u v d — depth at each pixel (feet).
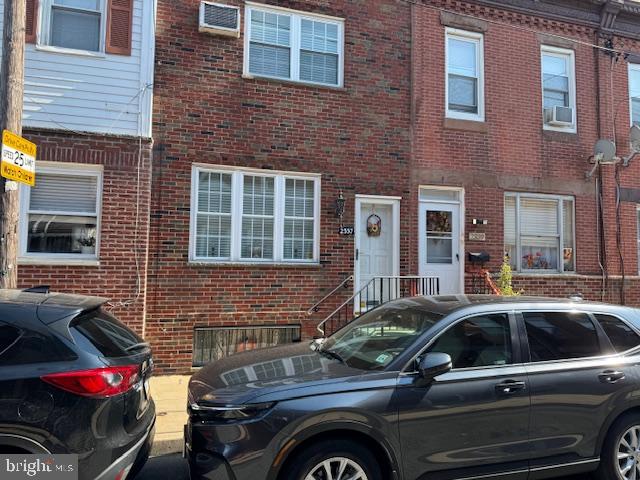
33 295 11.94
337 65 30.17
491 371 12.35
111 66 24.91
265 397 10.90
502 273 29.73
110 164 24.47
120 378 10.94
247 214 27.84
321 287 28.50
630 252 35.12
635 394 13.29
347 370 12.12
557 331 13.60
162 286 25.57
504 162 32.81
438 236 31.55
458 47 32.91
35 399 9.85
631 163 35.78
